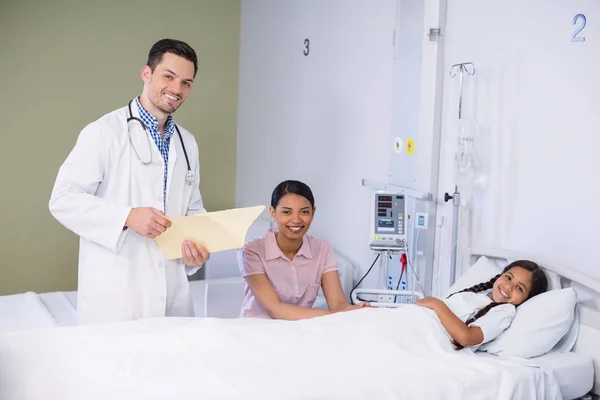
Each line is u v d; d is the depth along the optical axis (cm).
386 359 155
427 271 252
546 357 174
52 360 144
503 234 221
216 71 430
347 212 312
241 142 436
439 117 248
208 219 174
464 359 159
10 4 367
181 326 163
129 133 181
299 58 354
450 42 243
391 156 273
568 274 186
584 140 189
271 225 372
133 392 130
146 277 182
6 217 382
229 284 258
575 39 191
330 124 325
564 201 196
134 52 404
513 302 186
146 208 166
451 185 243
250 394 131
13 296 291
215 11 425
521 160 212
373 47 286
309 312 186
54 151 389
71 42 385
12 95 375
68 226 173
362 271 299
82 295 179
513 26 214
